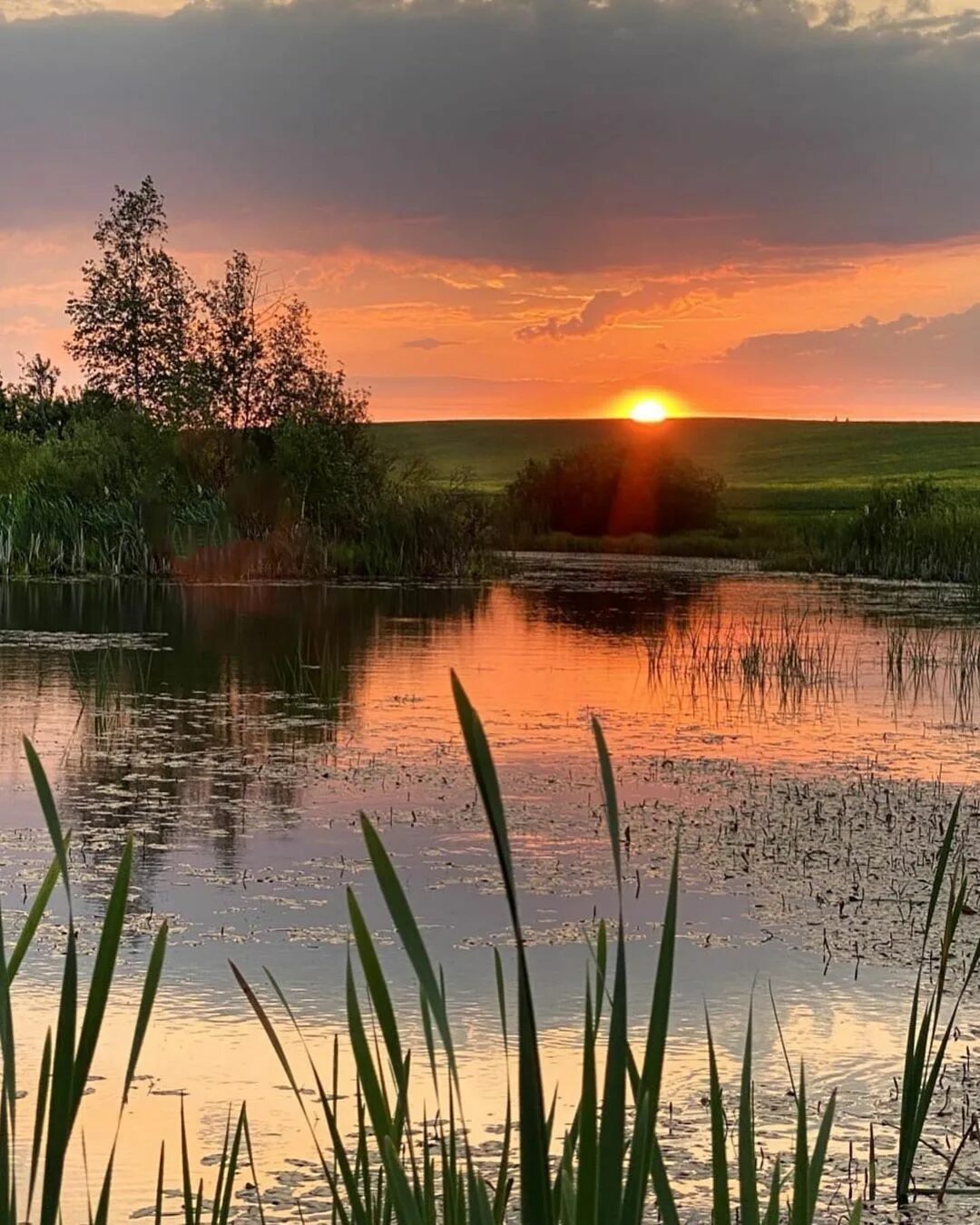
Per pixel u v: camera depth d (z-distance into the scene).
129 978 7.03
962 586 35.50
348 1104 5.61
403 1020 6.54
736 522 56.78
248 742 13.54
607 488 55.88
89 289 39.66
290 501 35.41
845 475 88.69
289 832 10.20
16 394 46.16
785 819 10.80
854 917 8.34
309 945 7.62
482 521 37.41
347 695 16.50
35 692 16.20
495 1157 5.15
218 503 34.09
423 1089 5.81
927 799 11.53
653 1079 1.48
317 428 35.88
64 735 13.73
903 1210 4.83
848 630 23.95
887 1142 5.44
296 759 12.80
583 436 107.31
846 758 13.26
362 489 36.75
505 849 1.25
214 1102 5.64
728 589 33.78
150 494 33.88
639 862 9.54
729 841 10.12
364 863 9.38
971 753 13.54
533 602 29.12
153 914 8.17
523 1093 1.26
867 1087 5.94
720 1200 1.94
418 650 20.73
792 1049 6.34
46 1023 6.43
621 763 12.88
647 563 44.41
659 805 11.24
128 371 39.84
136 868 9.16
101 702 15.62
